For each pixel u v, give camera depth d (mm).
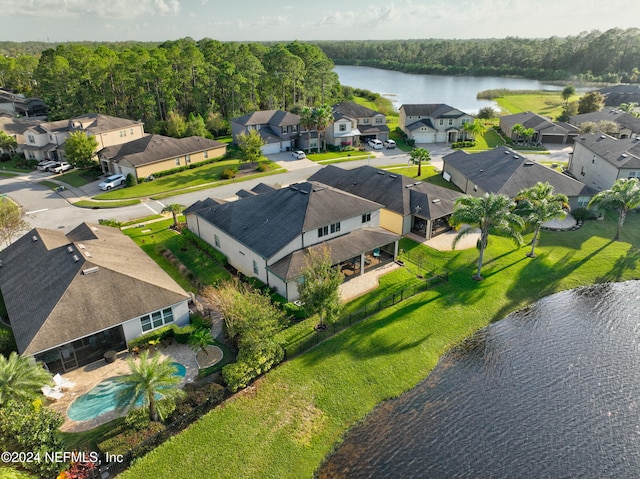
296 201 40469
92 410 25359
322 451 23609
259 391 27000
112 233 40781
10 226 41656
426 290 37875
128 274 31219
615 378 28656
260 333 27797
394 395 27328
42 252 34906
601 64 190000
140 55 103125
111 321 28484
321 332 32125
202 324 31609
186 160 73438
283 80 108875
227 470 22250
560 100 139125
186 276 39500
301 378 28094
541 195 43562
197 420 24891
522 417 25766
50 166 75500
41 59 110938
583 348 31484
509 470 22594
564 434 24688
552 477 22234
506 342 32188
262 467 22500
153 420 24266
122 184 66438
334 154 83562
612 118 93062
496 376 28906
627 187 45250
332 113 87625
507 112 125688
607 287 39094
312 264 32250
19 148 82938
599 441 24250
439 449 23797
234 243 39906
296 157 79938
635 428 25031
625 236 48250
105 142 80625
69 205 58438
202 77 102125
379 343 31406
